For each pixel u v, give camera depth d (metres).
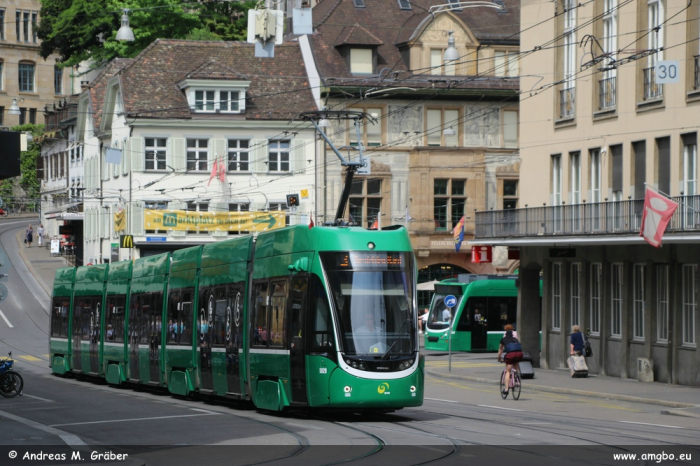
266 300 29.52
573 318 51.59
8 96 169.75
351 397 26.20
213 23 95.88
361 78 79.69
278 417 28.69
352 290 26.89
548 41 53.38
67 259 106.25
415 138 80.25
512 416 29.50
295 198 74.50
